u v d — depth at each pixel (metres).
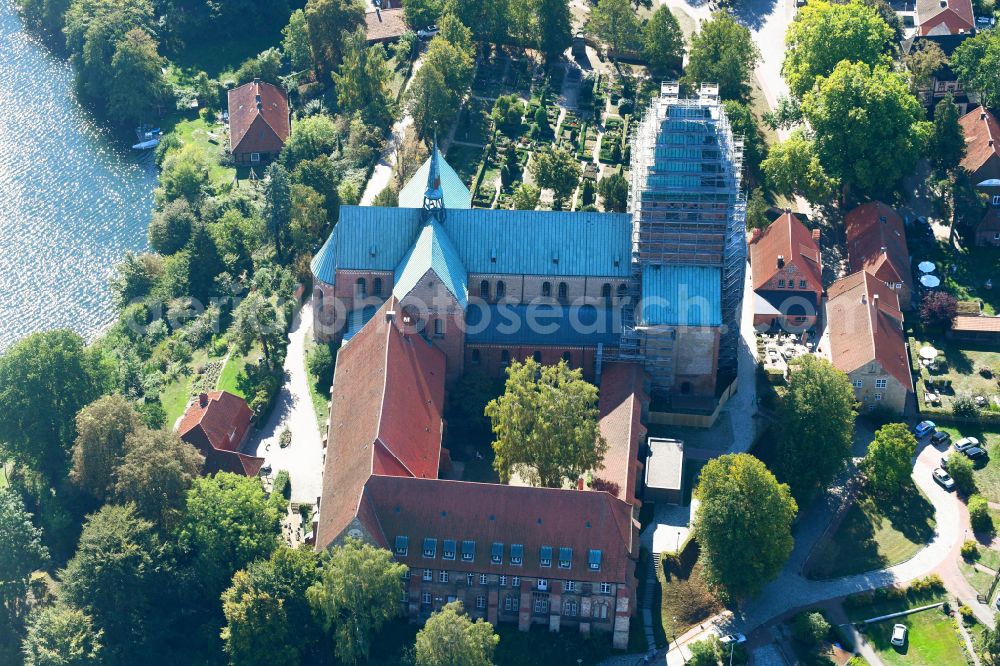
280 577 196.12
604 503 197.12
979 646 198.25
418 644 186.38
